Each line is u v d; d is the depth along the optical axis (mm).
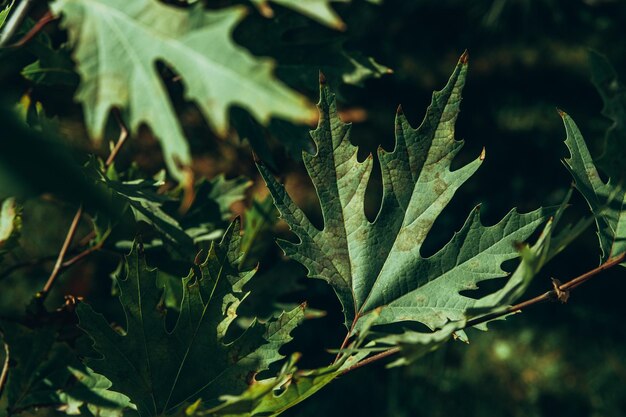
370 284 441
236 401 391
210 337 432
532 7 1718
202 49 327
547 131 1605
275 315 528
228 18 328
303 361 1209
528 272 376
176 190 538
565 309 1369
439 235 1442
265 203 547
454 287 435
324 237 441
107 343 426
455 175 441
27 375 469
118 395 469
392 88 1628
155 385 430
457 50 1713
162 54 334
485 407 1275
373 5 1664
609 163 448
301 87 495
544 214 435
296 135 502
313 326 1235
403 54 1671
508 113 1643
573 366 1313
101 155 1192
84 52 344
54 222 1260
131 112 342
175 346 431
